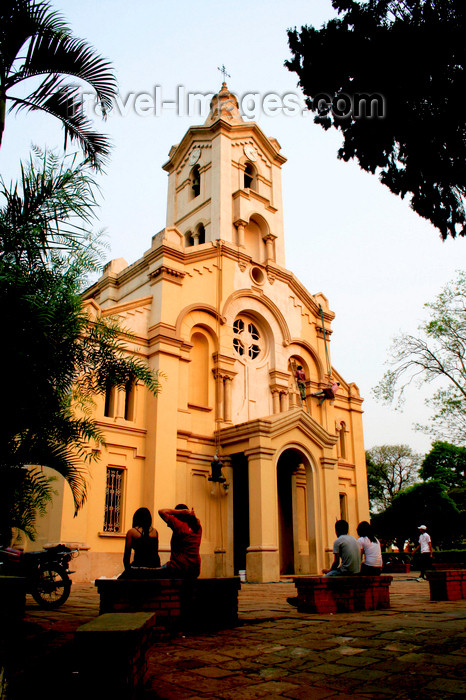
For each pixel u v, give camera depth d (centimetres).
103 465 1920
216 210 2736
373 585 985
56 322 822
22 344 745
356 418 3038
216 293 2486
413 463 6831
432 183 865
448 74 780
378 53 797
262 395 2588
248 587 1698
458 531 3862
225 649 641
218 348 2412
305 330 2905
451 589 1123
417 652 582
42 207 802
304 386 2644
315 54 845
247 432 2141
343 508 2809
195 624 768
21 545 1861
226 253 2581
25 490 892
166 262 2305
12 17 814
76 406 1321
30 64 853
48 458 902
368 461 6612
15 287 734
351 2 833
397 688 466
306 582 942
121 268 2727
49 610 977
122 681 363
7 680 460
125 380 1002
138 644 420
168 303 2245
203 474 2212
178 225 3019
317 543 2183
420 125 820
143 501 1992
